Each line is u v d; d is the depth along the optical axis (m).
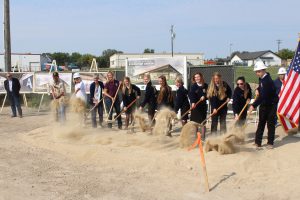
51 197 7.10
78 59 105.88
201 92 11.45
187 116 12.47
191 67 16.88
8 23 22.31
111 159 9.56
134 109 13.52
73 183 7.89
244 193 7.24
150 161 9.27
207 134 12.16
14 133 13.39
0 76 19.56
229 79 17.11
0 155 10.10
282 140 10.74
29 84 19.88
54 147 10.98
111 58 84.81
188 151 10.00
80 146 10.89
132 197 7.12
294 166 8.48
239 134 10.17
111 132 12.79
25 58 62.00
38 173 8.56
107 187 7.65
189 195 7.18
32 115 17.98
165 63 16.22
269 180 7.81
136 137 11.70
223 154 9.34
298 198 6.93
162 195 7.20
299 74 10.67
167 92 12.66
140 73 16.84
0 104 21.92
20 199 6.97
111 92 13.55
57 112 14.96
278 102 10.44
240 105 10.88
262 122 9.93
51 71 21.89
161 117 11.97
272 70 48.59
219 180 7.91
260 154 9.38
